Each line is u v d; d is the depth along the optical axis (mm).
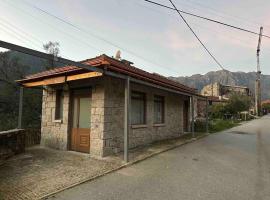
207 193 4617
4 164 6637
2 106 15992
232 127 20547
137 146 9508
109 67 6387
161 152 8586
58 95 9539
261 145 10555
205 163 7020
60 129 9086
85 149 8289
